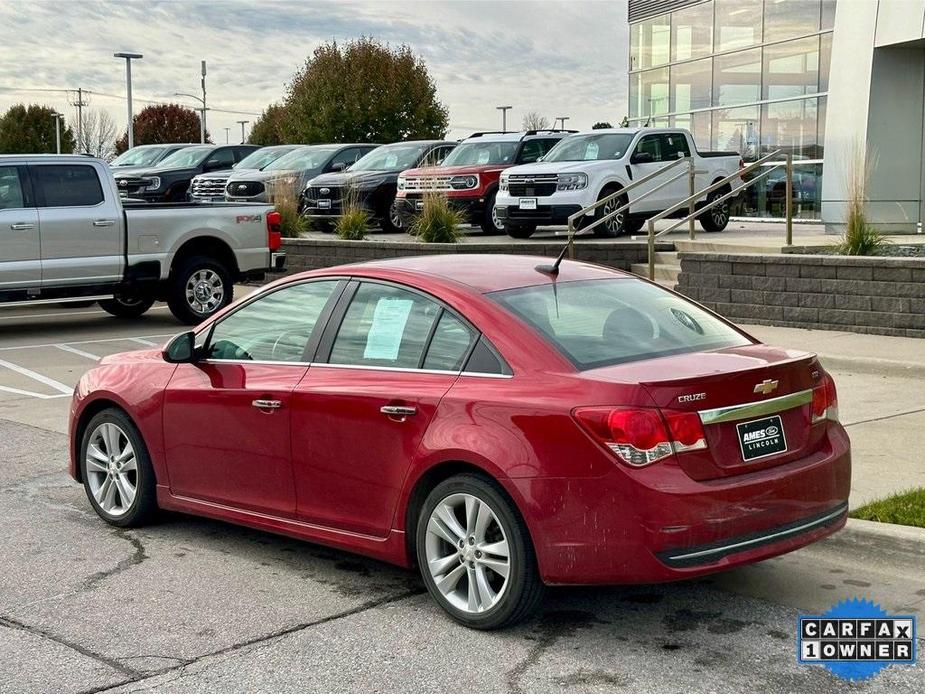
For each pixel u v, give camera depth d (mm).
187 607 5680
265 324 6324
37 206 14977
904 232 19250
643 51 28062
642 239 19047
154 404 6699
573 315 5504
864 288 12812
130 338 15688
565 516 4859
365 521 5660
